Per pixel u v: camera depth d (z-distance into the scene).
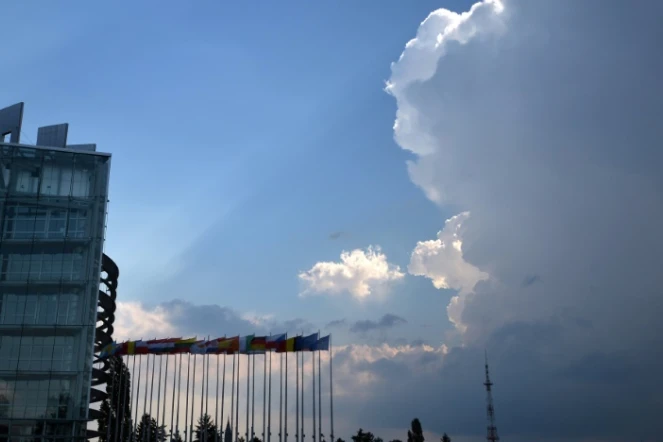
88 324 75.75
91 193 80.44
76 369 74.25
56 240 78.31
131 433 115.38
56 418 72.69
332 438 93.12
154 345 105.75
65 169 80.88
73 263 77.75
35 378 73.88
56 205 79.50
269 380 103.12
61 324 75.62
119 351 106.31
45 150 81.12
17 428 72.19
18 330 75.25
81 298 76.56
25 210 79.12
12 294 76.31
